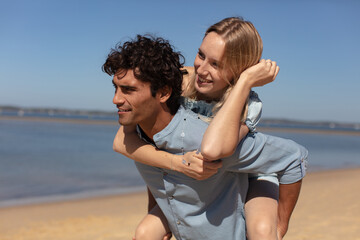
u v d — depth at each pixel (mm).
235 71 1868
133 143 2074
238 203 2131
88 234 6926
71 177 14781
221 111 1792
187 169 1871
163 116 1940
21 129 56281
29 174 15227
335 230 6770
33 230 7270
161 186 2160
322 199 10164
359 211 8508
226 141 1745
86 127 73750
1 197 10719
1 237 6758
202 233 2121
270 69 1839
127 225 7637
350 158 27219
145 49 1778
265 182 2291
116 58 1781
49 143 32188
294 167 2146
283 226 2309
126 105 1835
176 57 1911
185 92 2092
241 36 1823
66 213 8812
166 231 2328
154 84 1817
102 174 15758
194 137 1922
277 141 2074
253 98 1988
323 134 89812
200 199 2049
